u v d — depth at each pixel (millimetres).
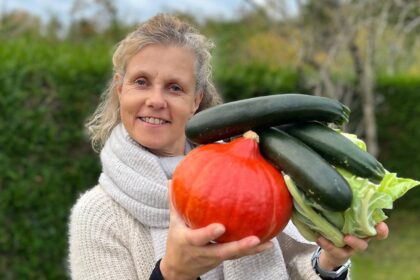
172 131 1935
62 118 5145
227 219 1386
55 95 5082
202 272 1521
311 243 1955
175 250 1463
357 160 1382
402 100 8945
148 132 1913
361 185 1385
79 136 5227
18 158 4816
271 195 1404
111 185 1919
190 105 1954
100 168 5371
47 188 4992
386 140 9070
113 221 1873
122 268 1816
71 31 10000
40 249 4996
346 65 8008
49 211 5000
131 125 1943
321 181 1331
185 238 1406
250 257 1868
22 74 4824
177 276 1536
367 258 7375
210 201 1391
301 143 1423
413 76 9109
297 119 1460
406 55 10164
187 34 1937
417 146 8984
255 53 9586
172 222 1480
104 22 10148
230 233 1398
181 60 1898
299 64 7012
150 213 1854
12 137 4758
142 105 1902
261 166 1436
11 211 4809
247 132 1475
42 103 5000
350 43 6855
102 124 2248
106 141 2172
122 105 1948
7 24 8094
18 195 4781
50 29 9711
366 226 1383
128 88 1921
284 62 8977
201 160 1450
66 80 5156
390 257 7406
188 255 1452
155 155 2002
